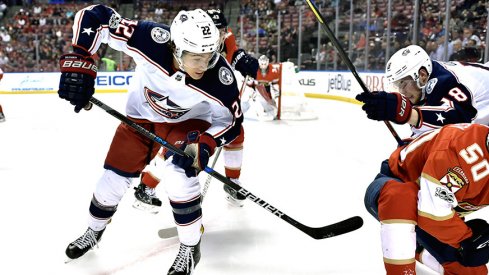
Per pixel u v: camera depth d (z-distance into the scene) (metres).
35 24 14.74
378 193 1.73
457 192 1.57
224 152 3.04
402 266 1.63
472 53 6.98
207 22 1.78
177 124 2.26
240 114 2.07
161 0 16.34
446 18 7.16
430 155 1.57
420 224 1.62
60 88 1.88
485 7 6.95
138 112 2.29
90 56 1.96
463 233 1.59
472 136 1.52
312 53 11.26
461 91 1.75
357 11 9.72
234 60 3.05
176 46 1.80
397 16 8.50
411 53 1.87
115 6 16.38
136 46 1.98
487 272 1.93
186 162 1.86
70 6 15.84
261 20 12.96
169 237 2.49
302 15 11.62
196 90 1.95
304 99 7.39
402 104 1.67
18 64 12.46
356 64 9.80
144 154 2.24
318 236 2.09
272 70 6.79
